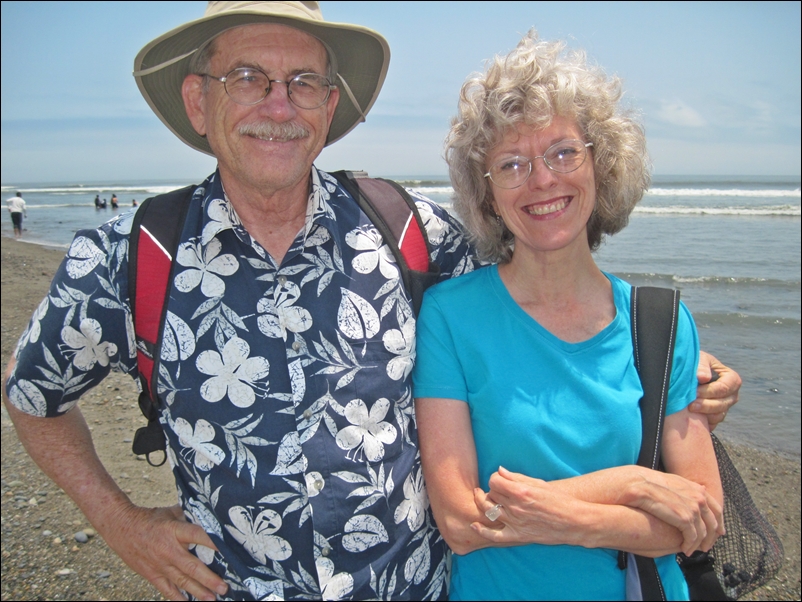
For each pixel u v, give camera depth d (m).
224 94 1.87
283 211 1.95
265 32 1.87
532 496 1.65
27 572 3.43
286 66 1.88
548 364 1.87
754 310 9.52
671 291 1.93
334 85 2.03
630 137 1.93
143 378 1.81
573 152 1.82
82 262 1.73
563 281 1.94
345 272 1.90
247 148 1.85
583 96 1.83
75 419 1.98
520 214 1.89
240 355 1.76
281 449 1.76
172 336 1.74
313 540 1.78
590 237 2.14
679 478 1.72
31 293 11.88
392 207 2.11
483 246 2.14
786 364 7.15
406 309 1.98
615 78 1.92
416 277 2.04
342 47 2.16
